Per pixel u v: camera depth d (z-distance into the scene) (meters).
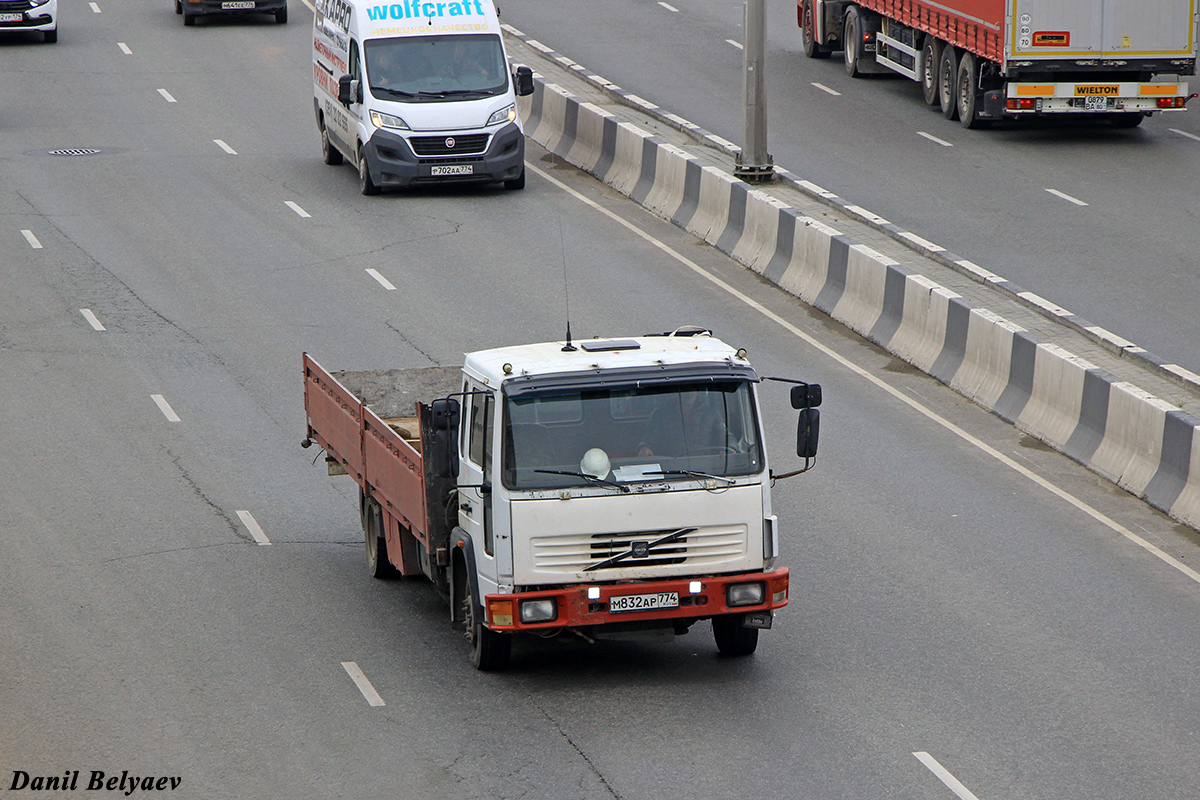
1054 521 24.83
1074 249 38.56
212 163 49.53
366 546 23.66
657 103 54.34
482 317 35.38
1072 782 16.38
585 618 18.19
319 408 24.95
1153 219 41.28
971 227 40.41
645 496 18.33
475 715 18.20
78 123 54.34
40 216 43.25
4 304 36.22
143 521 25.08
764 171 42.62
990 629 20.78
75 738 17.73
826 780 16.38
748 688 18.94
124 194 45.69
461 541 19.33
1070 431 27.91
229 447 28.41
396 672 19.56
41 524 24.89
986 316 30.69
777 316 35.81
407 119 45.38
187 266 39.25
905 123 52.78
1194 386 27.52
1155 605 21.66
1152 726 17.84
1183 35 48.12
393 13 46.75
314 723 18.05
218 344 33.81
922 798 15.95
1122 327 32.75
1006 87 48.91
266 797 16.23
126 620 21.31
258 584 22.69
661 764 16.80
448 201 45.78
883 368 32.53
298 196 45.94
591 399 18.39
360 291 37.38
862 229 39.09
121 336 34.25
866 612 21.39
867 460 27.58
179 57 64.94
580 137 50.56
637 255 40.47
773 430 29.06
